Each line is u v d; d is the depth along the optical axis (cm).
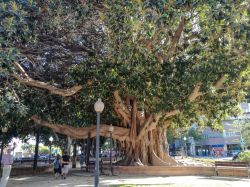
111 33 1414
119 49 1413
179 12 1262
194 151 7550
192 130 6656
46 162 3978
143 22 1243
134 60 1449
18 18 1214
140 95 1730
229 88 1912
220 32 1345
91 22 1534
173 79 1513
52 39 1620
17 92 1733
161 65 1512
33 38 1383
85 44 1738
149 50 1480
